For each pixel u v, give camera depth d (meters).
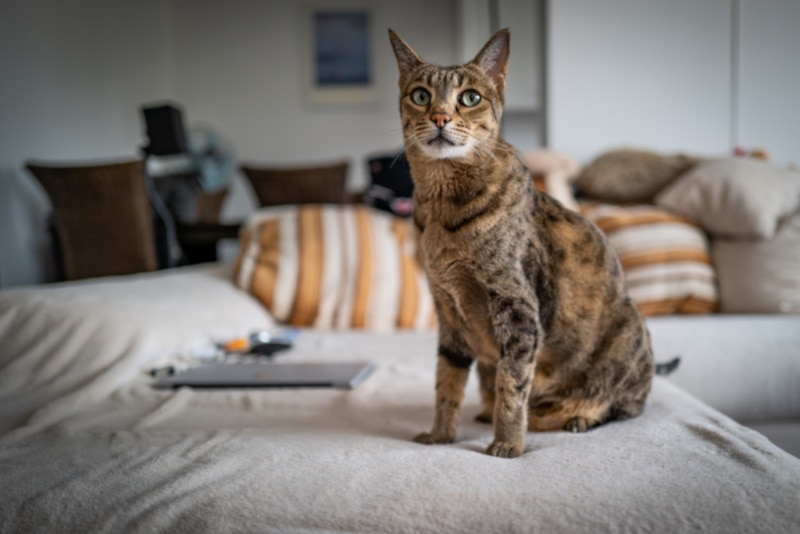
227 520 0.97
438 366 1.36
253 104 6.39
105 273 3.20
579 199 3.09
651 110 3.42
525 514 0.96
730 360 2.09
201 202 4.71
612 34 3.40
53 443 1.33
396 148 6.22
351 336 2.44
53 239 3.58
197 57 6.34
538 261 1.31
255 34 6.33
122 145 5.04
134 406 1.59
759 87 3.31
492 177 1.28
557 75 3.43
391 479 1.07
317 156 6.43
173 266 3.47
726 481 1.03
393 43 1.45
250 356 2.04
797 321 2.28
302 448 1.22
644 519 0.93
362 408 1.55
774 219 2.53
